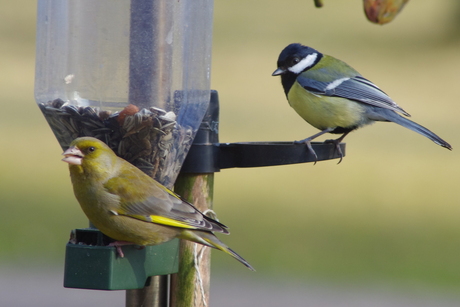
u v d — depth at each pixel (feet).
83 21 29.63
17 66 140.87
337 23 187.11
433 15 191.83
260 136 99.25
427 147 107.45
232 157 32.63
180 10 30.07
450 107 125.59
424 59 156.97
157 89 29.94
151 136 30.55
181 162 31.58
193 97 30.91
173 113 30.22
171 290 31.94
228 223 75.20
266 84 134.62
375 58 155.63
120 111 29.91
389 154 104.06
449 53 163.22
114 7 29.53
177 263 31.50
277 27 180.65
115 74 29.73
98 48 29.63
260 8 205.77
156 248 30.66
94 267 28.91
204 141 31.99
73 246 29.12
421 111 123.75
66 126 31.01
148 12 29.60
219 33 170.40
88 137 30.32
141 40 29.63
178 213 30.25
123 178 30.01
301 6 211.41
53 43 30.14
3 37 158.61
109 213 29.68
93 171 29.73
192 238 30.58
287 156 32.58
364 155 102.94
